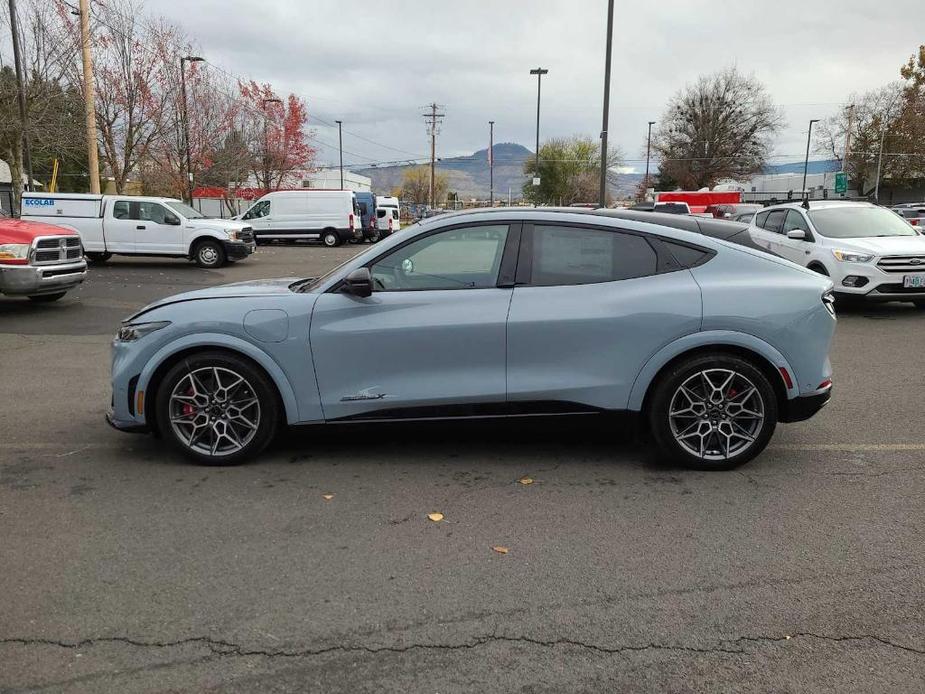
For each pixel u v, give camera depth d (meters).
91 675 2.58
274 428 4.57
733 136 60.44
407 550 3.51
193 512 3.94
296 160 42.78
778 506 4.00
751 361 4.45
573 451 4.92
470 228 4.51
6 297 13.22
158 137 29.34
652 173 75.81
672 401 4.43
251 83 39.41
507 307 4.38
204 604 3.03
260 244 31.53
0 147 23.84
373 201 36.09
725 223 4.77
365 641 2.78
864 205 11.98
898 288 10.35
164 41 29.31
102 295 13.72
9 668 2.61
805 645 2.75
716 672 2.60
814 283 4.46
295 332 4.41
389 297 4.43
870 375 7.12
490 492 4.22
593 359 4.38
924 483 4.32
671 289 4.37
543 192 72.56
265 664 2.65
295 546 3.55
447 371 4.41
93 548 3.52
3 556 3.44
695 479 4.40
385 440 5.16
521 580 3.23
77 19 23.09
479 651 2.72
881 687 2.52
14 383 6.97
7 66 22.20
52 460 4.75
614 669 2.62
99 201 19.19
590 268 4.48
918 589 3.13
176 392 4.54
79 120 24.08
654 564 3.37
